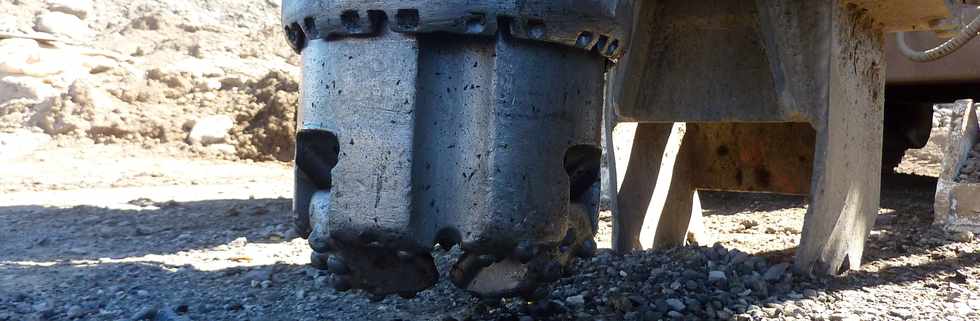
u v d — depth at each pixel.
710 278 4.34
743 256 4.70
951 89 9.70
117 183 12.98
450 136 2.72
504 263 3.07
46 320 4.05
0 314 4.15
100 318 4.07
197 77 21.14
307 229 3.05
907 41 8.46
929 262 5.19
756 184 5.65
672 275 4.48
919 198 8.60
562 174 2.81
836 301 4.17
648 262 4.79
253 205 9.09
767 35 4.47
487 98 2.68
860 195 4.98
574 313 3.84
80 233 7.20
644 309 3.85
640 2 4.64
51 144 18.00
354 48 2.74
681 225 5.71
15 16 26.67
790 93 4.45
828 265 4.72
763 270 4.60
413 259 2.86
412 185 2.68
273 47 25.94
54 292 4.66
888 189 9.51
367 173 2.72
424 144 2.70
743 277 4.42
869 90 5.03
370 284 2.95
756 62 4.66
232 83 20.70
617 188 5.10
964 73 8.15
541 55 2.72
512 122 2.68
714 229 6.86
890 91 10.01
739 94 4.71
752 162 5.63
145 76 21.34
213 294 4.54
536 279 2.99
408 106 2.67
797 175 5.50
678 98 4.85
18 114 19.42
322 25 2.76
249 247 6.24
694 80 4.80
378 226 2.71
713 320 3.79
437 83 2.71
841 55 4.50
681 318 3.79
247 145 17.95
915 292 4.39
